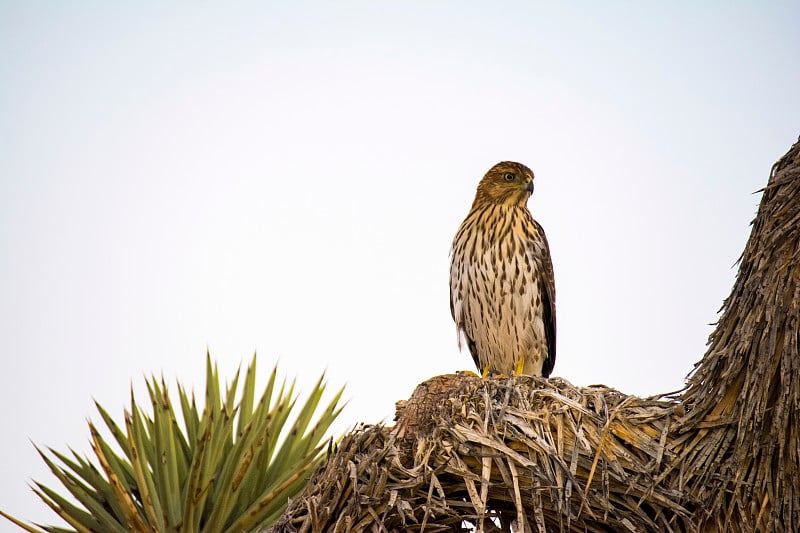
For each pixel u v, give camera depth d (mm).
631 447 10250
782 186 10016
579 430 10227
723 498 9906
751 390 9812
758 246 10078
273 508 14883
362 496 10008
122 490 14438
